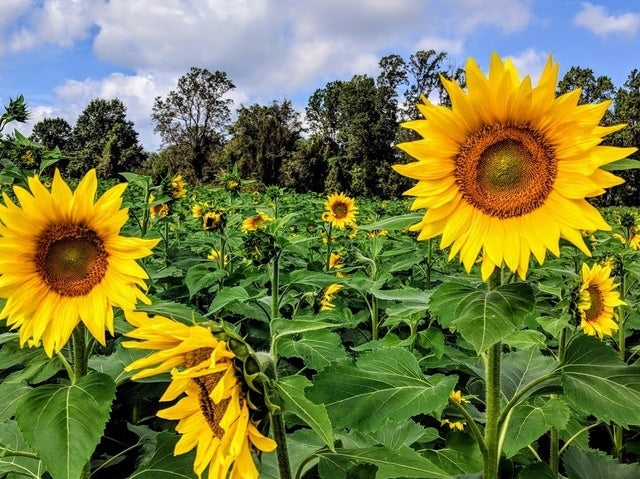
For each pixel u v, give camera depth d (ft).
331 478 7.52
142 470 7.57
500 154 7.56
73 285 8.70
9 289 8.54
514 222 7.59
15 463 8.77
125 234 13.85
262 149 233.76
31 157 18.49
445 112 7.56
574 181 7.39
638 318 16.40
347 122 294.46
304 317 11.40
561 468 11.44
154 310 8.73
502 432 7.58
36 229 8.59
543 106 7.38
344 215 33.58
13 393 8.48
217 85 289.74
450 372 14.75
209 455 6.14
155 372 5.84
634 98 225.35
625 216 22.04
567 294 12.39
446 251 24.36
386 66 292.61
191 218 36.01
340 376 6.91
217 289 17.90
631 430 13.02
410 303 8.63
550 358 9.57
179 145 286.46
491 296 6.72
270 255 13.34
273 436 6.46
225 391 5.37
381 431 9.45
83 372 8.84
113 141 232.73
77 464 6.70
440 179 7.69
